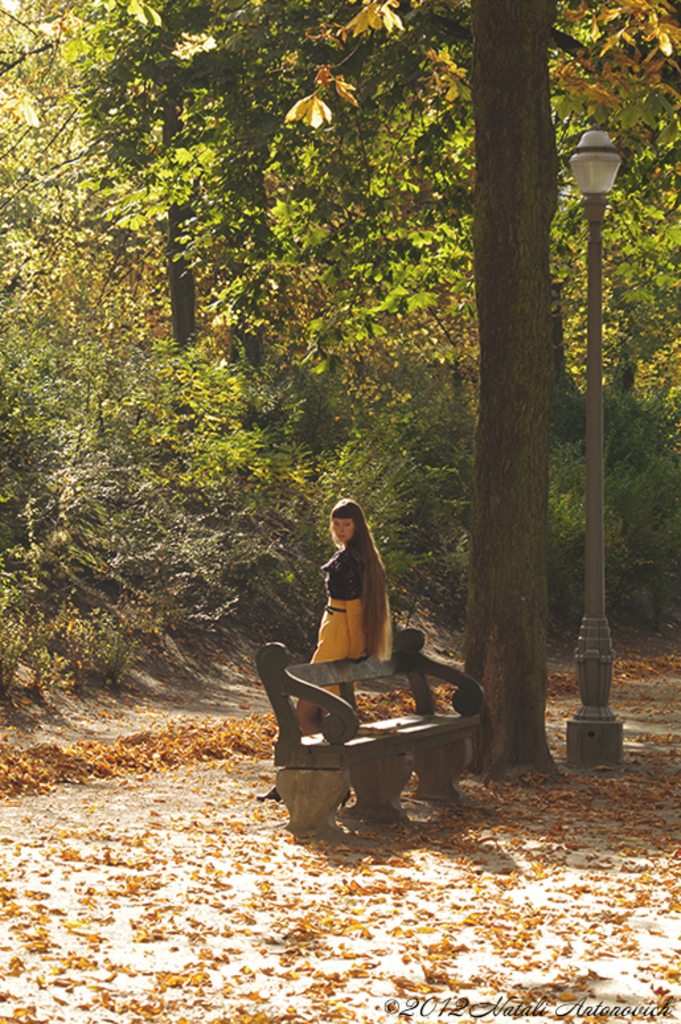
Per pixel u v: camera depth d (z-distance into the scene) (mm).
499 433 8500
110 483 14133
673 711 12227
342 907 4953
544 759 8453
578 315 27672
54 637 11414
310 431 18922
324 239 13383
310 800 6445
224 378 16766
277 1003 3781
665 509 21984
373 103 11781
